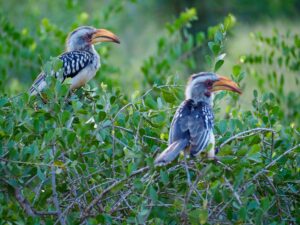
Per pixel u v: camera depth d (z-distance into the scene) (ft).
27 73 63.52
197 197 33.81
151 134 36.99
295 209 35.58
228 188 33.24
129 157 34.47
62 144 34.06
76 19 68.23
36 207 34.96
